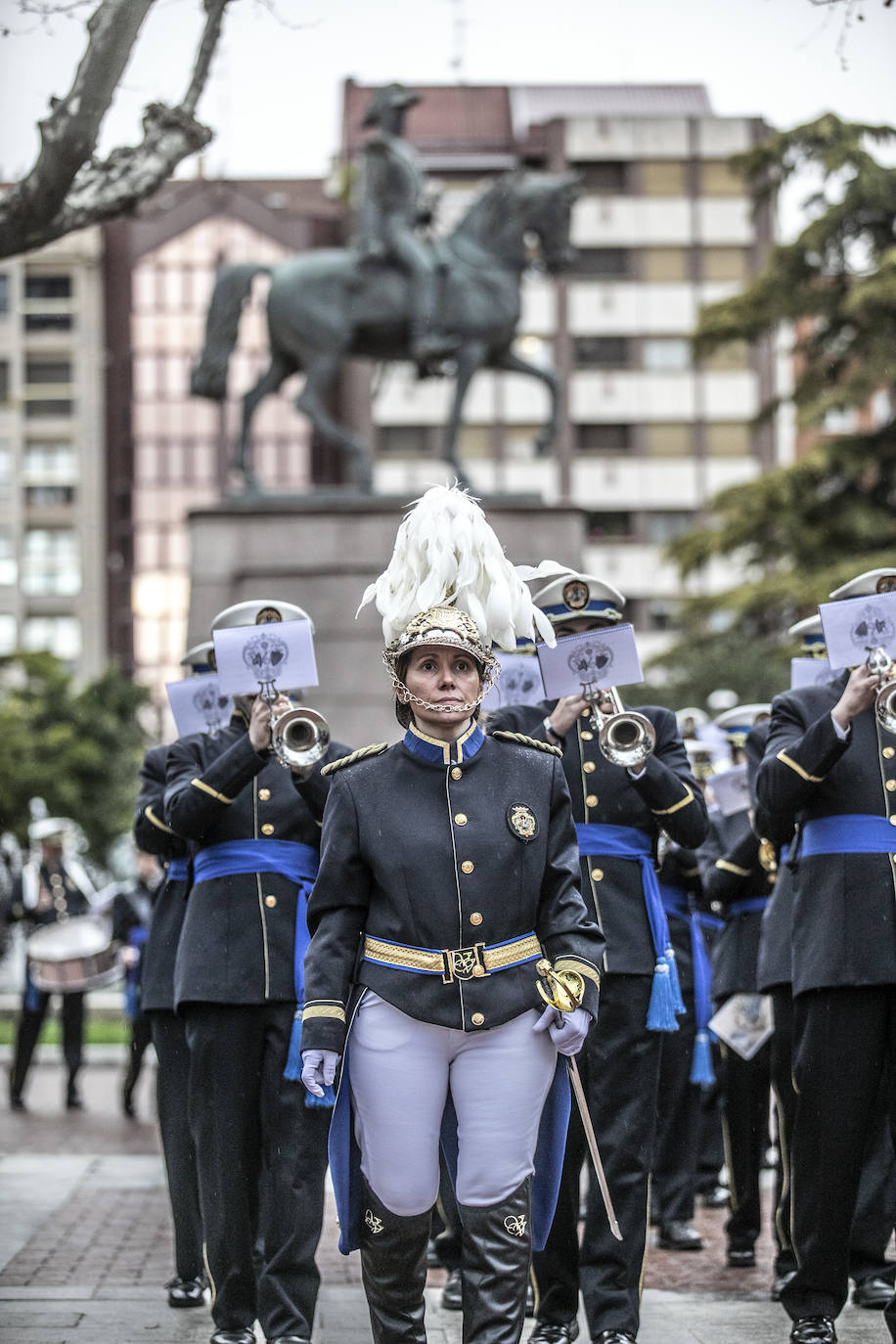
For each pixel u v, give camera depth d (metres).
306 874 16.70
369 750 13.13
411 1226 12.53
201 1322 17.44
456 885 12.56
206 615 46.34
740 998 21.17
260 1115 16.23
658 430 145.00
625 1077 16.34
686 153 144.62
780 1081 18.61
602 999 16.45
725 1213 26.47
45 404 157.75
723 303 80.69
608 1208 12.88
